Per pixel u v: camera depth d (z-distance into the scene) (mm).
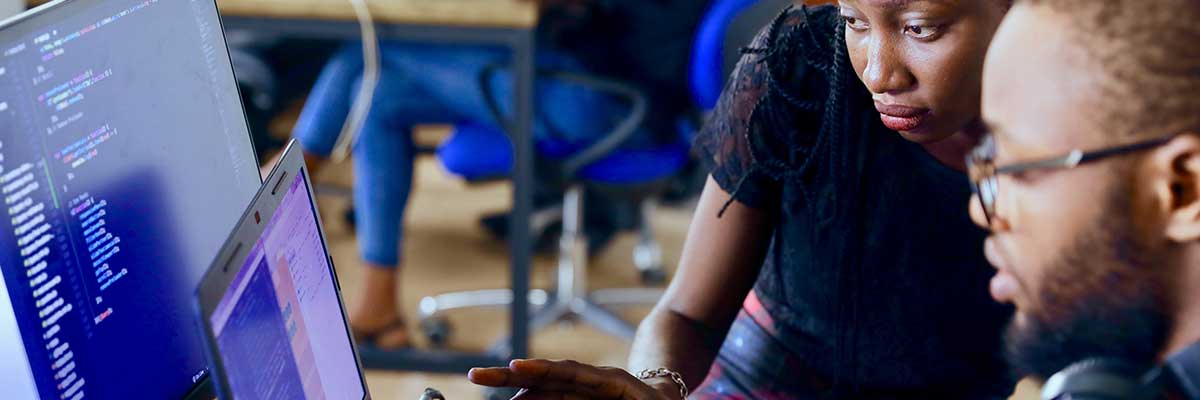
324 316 1166
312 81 3633
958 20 1008
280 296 1033
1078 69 709
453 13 2695
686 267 1462
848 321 1375
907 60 1053
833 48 1233
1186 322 731
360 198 3131
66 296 1047
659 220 4156
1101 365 673
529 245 2908
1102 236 736
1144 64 690
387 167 3076
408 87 3010
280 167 1125
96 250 1091
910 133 1106
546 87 2895
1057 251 757
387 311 3164
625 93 2881
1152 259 728
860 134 1248
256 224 1007
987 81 758
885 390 1416
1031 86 732
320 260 1193
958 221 1248
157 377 1176
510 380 1151
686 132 3072
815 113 1280
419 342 3311
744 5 2828
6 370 1124
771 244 1443
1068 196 737
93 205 1092
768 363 1476
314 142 3090
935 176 1228
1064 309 769
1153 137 700
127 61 1167
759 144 1328
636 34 2963
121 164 1141
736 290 1447
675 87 3021
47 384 1019
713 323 1456
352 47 3031
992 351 1322
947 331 1333
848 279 1343
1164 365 686
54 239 1034
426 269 3713
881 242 1299
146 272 1167
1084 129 715
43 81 1039
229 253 920
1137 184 717
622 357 3260
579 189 3064
